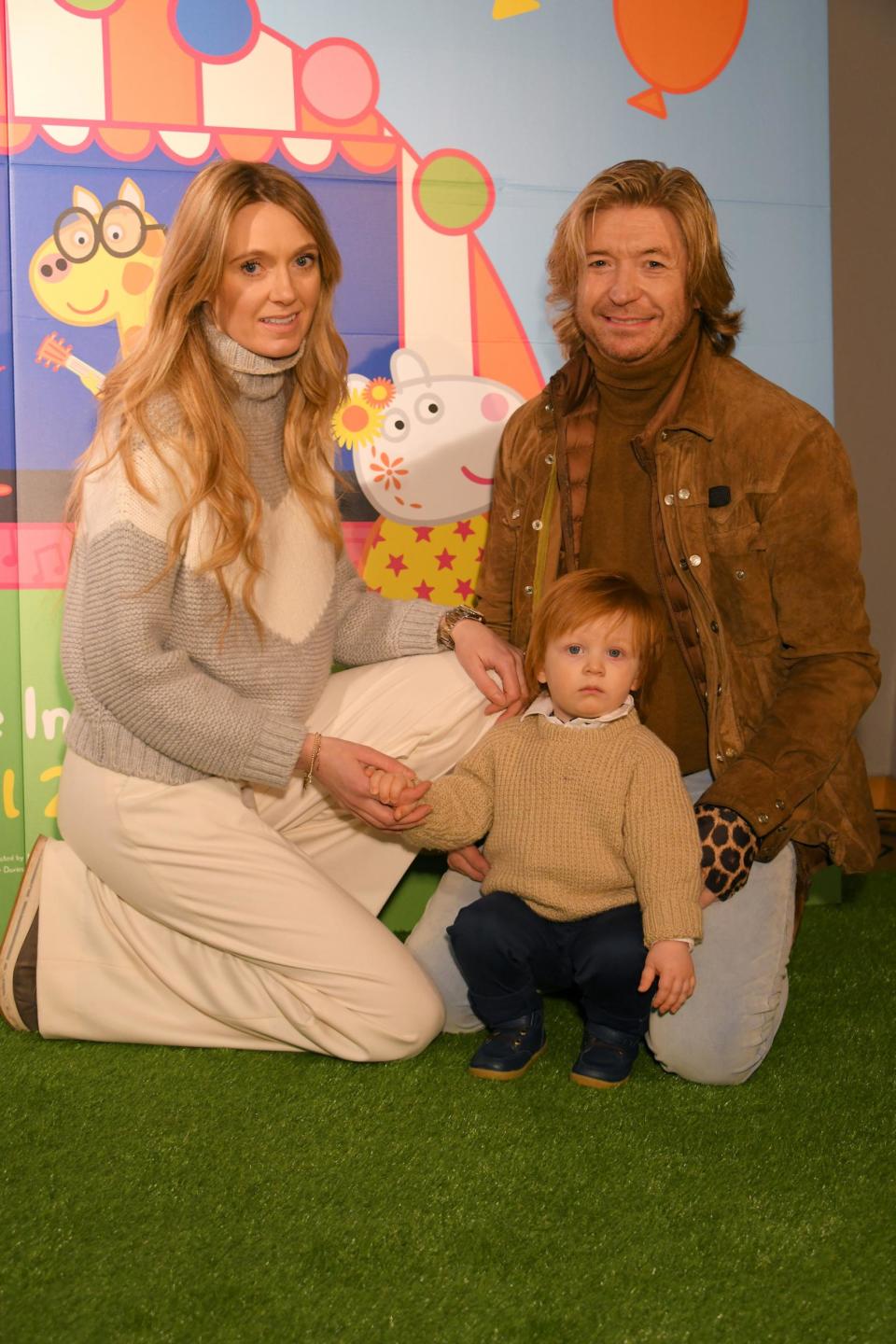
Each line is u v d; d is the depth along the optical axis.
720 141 2.46
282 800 1.96
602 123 2.42
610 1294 1.27
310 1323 1.22
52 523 2.26
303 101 2.31
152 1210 1.42
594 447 2.03
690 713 2.01
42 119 2.22
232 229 1.74
